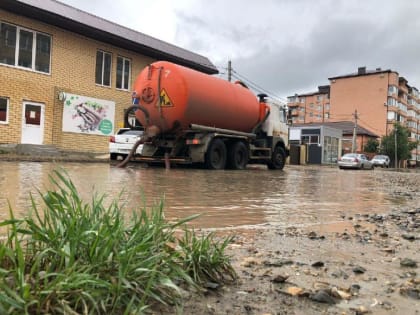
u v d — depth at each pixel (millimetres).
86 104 18297
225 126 14102
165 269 1946
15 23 15773
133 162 14570
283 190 7852
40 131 16719
